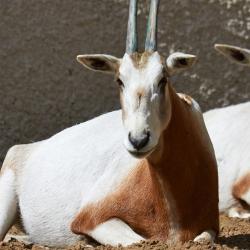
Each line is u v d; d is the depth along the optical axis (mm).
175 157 11414
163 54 17125
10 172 13484
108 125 13031
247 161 14734
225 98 17266
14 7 16891
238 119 15258
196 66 17156
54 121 17094
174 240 11586
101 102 17062
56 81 17047
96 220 11945
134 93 10875
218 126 15328
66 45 17000
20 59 16969
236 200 14742
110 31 17016
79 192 12664
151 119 10828
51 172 13078
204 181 11664
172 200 11500
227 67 17234
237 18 17188
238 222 13859
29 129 17094
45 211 12984
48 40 16969
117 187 11938
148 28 11375
